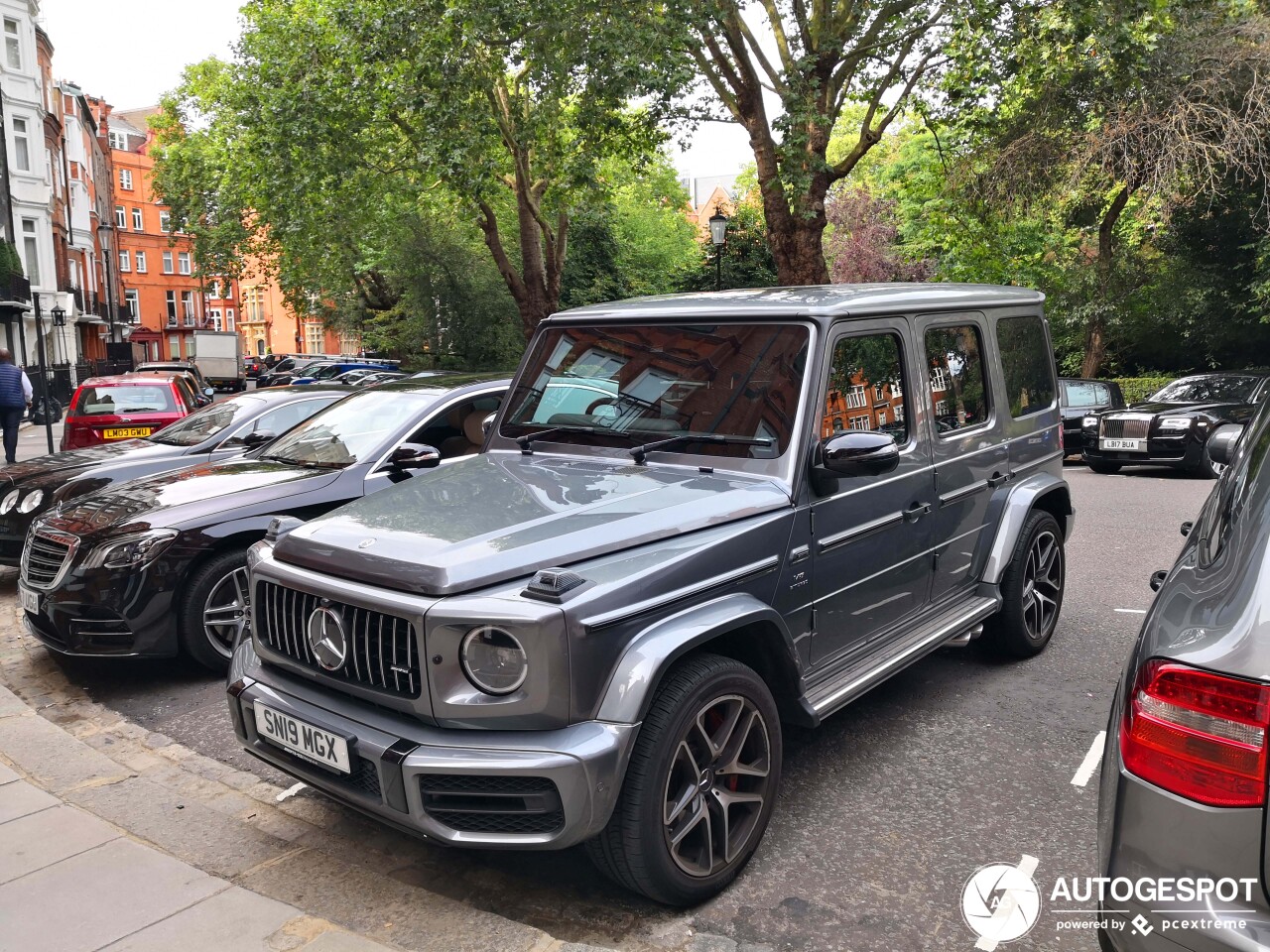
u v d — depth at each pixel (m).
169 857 3.24
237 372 47.19
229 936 2.77
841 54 17.80
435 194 27.16
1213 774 1.86
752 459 3.49
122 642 4.95
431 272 28.59
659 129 20.12
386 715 2.84
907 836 3.42
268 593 3.23
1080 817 3.54
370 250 33.56
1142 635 2.30
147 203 81.56
